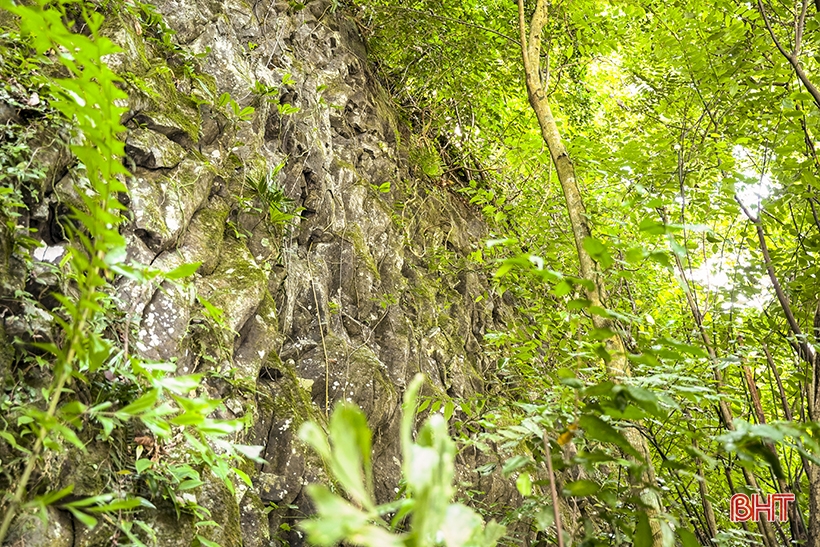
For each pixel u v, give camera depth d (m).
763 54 2.84
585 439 1.43
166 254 2.33
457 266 5.46
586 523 1.34
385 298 4.05
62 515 1.50
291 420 2.70
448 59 5.81
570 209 2.63
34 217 1.74
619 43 4.25
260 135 3.37
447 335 4.72
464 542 0.63
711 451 2.25
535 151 4.47
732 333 2.75
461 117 6.41
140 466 1.59
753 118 2.88
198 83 2.93
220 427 1.09
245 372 2.56
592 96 6.68
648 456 1.93
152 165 2.43
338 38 5.06
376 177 4.86
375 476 3.23
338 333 3.49
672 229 1.10
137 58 2.54
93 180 0.91
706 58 2.88
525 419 1.37
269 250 3.04
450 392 4.41
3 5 0.85
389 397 3.38
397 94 6.11
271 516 2.53
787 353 2.95
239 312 2.55
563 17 4.55
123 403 1.74
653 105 3.74
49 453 1.45
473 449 3.95
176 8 3.12
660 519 1.18
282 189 3.17
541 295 4.39
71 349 0.89
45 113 1.83
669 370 1.87
